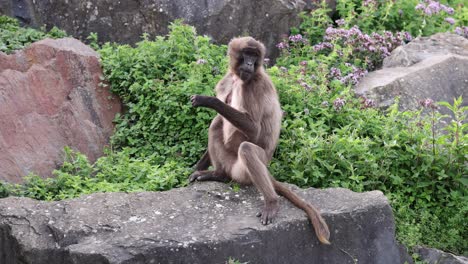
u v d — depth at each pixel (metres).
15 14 12.72
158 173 8.95
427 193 9.34
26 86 9.95
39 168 9.50
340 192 8.31
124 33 12.41
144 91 10.39
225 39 12.32
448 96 11.58
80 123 10.15
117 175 9.15
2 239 7.66
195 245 7.21
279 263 7.56
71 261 7.10
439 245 8.86
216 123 8.69
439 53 12.53
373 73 11.87
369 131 10.06
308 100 10.28
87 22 12.47
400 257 8.22
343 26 12.72
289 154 9.36
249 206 8.02
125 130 10.27
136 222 7.61
